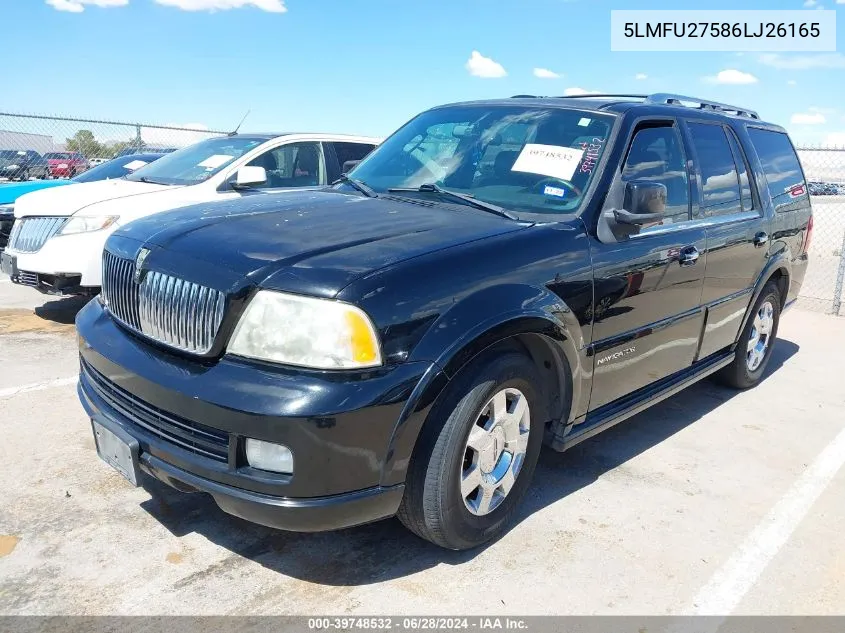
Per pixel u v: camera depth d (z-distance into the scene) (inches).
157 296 105.8
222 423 92.4
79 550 111.2
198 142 292.7
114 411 110.7
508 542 120.3
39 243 232.4
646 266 137.6
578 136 140.9
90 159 507.8
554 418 128.3
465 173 143.6
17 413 163.3
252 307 96.3
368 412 92.2
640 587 110.1
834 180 410.6
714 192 169.3
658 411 191.0
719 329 177.8
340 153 291.1
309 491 92.1
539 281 114.6
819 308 353.7
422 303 98.8
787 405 201.2
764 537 127.2
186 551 112.4
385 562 112.5
